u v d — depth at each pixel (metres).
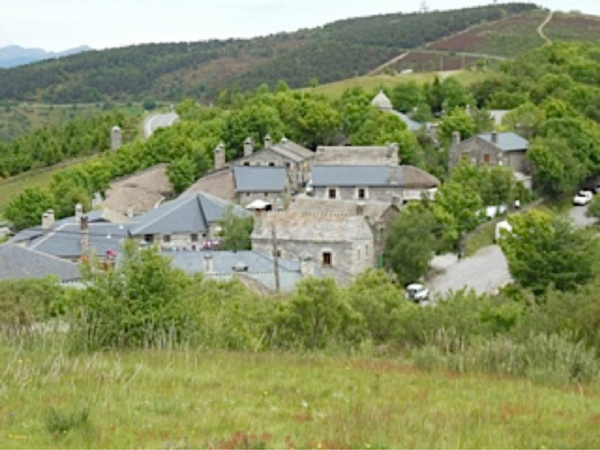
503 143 99.38
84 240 67.00
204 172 102.75
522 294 46.19
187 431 15.12
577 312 30.36
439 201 77.31
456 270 72.06
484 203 87.25
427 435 15.25
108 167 107.94
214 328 29.06
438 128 114.44
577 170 98.94
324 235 62.81
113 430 14.94
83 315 27.41
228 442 14.09
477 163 99.69
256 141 111.19
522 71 157.62
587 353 26.17
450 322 31.86
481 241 80.38
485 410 18.12
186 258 56.69
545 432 16.16
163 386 19.58
